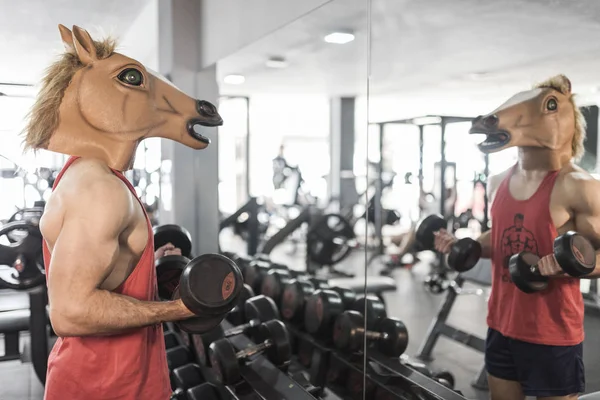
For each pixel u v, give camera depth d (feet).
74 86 3.35
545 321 4.56
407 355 6.57
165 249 4.90
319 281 9.20
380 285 8.40
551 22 4.44
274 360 6.34
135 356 3.38
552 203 4.29
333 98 13.37
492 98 5.20
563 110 4.21
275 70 10.18
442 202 6.60
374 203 8.45
